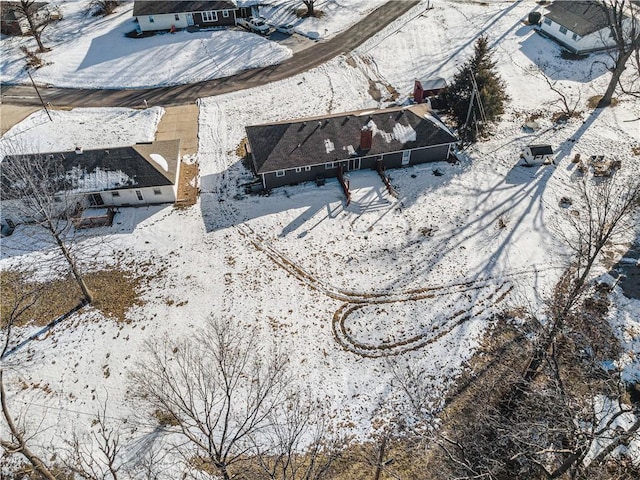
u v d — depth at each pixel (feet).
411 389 94.79
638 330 103.14
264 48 198.70
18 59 199.21
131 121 165.78
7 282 115.85
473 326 105.40
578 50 188.34
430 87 164.96
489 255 119.75
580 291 93.50
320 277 115.65
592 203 130.21
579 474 70.38
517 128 157.99
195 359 97.45
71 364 99.60
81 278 108.06
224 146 154.10
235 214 131.34
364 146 136.05
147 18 208.74
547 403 78.02
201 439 87.20
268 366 98.22
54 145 156.04
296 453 85.66
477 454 83.05
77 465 82.28
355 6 228.43
